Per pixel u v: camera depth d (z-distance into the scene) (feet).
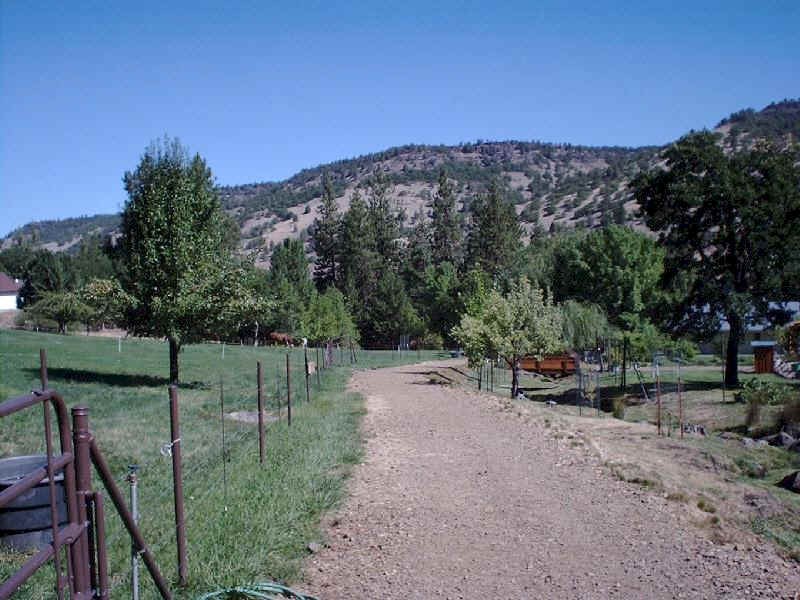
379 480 34.73
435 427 53.47
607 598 20.67
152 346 149.07
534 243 300.81
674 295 146.00
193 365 110.01
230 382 84.48
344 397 71.41
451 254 316.40
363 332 264.72
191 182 83.51
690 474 52.13
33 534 19.07
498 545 25.26
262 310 85.10
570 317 159.74
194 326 80.59
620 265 190.49
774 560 25.55
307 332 184.85
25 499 18.93
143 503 26.61
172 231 80.07
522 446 46.01
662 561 24.17
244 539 23.16
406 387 88.22
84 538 12.86
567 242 211.41
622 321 185.37
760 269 118.42
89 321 185.78
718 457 59.06
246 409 57.00
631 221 464.24
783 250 116.47
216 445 38.91
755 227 117.91
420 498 31.55
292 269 260.42
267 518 25.44
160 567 20.45
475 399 75.05
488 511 29.84
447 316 249.55
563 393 120.06
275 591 19.62
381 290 260.42
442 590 20.80
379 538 25.38
